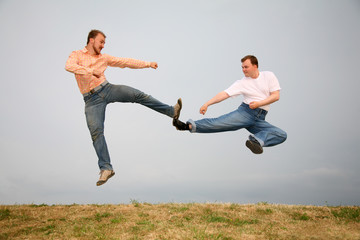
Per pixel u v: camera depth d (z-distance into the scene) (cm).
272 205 793
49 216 709
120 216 690
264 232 585
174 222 647
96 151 455
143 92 470
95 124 450
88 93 450
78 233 589
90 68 419
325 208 771
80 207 774
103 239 555
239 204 797
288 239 548
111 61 469
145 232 585
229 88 476
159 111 477
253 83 468
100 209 754
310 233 582
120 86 461
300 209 760
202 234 561
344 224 650
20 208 774
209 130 474
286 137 478
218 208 757
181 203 801
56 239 565
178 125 476
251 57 466
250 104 452
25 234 599
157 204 796
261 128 479
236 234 570
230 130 480
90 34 452
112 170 456
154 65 495
